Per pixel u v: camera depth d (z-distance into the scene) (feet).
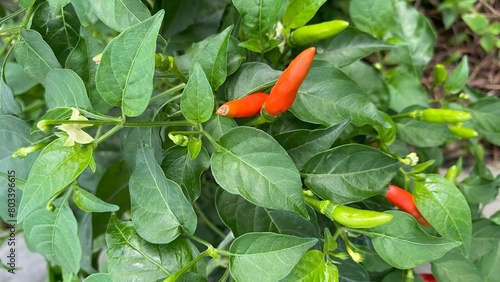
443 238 0.68
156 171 0.63
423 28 1.05
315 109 0.73
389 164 0.70
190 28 0.98
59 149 0.60
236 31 0.87
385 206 0.86
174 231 0.66
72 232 0.74
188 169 0.68
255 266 0.62
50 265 1.04
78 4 0.91
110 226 0.67
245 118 0.74
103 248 1.30
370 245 0.84
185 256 0.66
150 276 0.65
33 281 1.35
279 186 0.61
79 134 0.60
